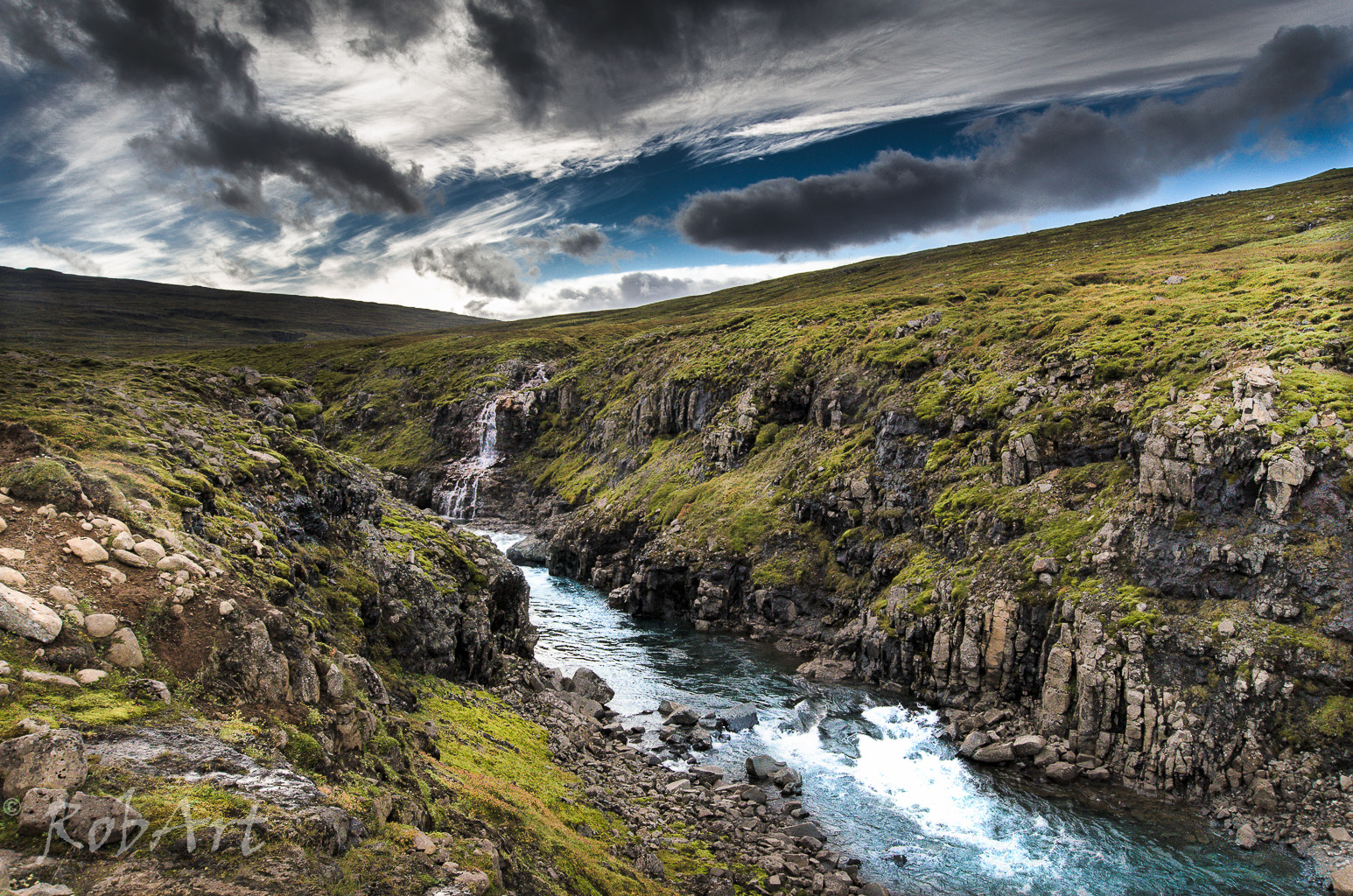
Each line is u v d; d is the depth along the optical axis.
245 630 19.64
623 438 137.88
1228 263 101.31
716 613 78.50
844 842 36.38
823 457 87.69
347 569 40.16
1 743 12.78
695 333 158.62
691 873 29.84
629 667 64.75
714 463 104.81
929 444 73.88
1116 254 152.88
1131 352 64.69
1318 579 40.38
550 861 24.47
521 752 37.09
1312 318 58.38
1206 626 42.38
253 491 35.91
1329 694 37.72
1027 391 68.44
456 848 19.23
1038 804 39.69
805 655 67.56
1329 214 142.62
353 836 16.20
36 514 19.77
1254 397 48.31
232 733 16.89
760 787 41.84
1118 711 42.91
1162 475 48.53
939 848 35.88
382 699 27.25
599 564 100.94
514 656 55.19
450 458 165.62
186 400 47.19
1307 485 43.00
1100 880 33.12
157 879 12.18
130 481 25.59
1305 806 35.53
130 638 17.41
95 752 14.28
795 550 78.94
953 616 54.31
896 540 68.94
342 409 197.00
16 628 15.97
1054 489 57.72
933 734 49.22
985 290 115.31
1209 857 34.56
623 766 41.66
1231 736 38.81
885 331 101.44
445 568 50.06
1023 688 49.53
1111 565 48.53
